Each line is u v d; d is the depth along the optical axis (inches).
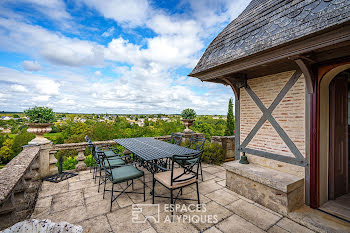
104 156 105.3
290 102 112.3
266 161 128.1
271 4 106.5
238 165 132.4
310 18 73.1
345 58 84.9
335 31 63.2
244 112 145.9
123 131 981.8
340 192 118.2
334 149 112.6
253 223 89.4
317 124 98.8
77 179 154.3
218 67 118.4
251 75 139.0
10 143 1253.1
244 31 114.6
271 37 88.4
